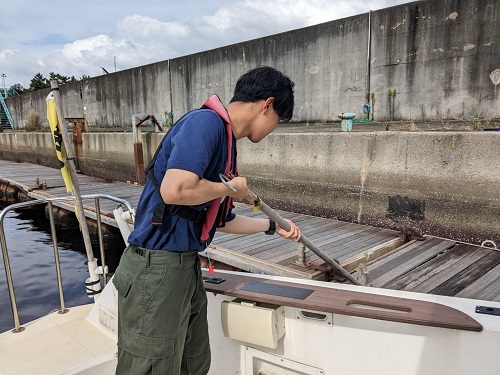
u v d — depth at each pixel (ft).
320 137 18.71
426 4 24.93
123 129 46.03
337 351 5.06
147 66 46.44
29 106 73.72
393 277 11.68
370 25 27.73
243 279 5.94
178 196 3.57
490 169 13.57
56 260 7.47
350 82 29.68
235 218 5.42
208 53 39.17
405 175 15.87
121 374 4.33
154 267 4.02
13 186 36.91
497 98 22.77
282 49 33.45
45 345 6.40
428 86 25.64
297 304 4.84
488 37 22.67
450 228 14.85
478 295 10.45
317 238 15.44
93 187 30.35
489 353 4.10
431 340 4.42
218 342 5.97
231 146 4.06
